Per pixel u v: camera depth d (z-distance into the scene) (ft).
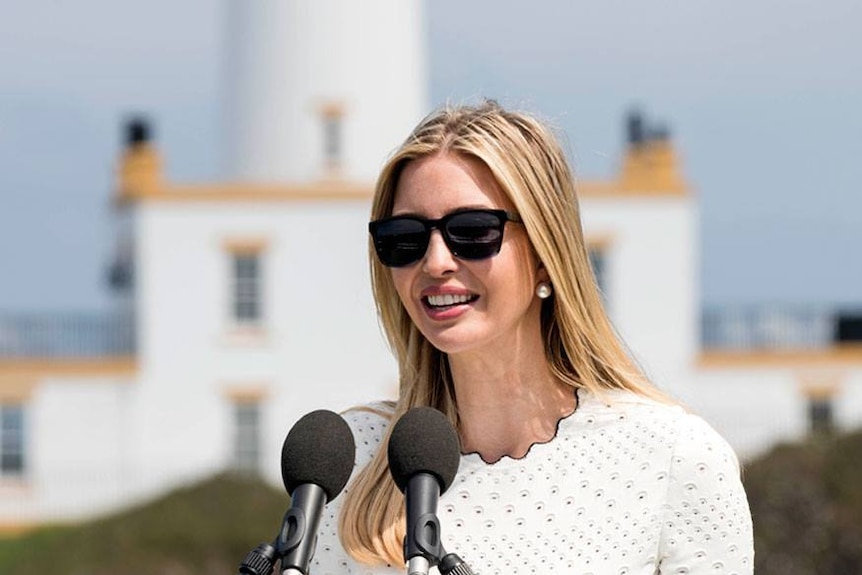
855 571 236.84
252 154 418.10
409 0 423.64
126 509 304.30
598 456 35.01
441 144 34.40
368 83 417.90
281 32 415.64
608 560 34.58
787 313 415.23
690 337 387.75
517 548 34.73
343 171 416.26
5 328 388.98
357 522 35.22
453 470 31.78
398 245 34.35
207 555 272.92
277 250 380.78
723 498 34.83
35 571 274.98
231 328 380.58
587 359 35.53
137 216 379.76
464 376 35.58
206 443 378.94
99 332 392.27
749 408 388.37
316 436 31.94
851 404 389.19
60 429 374.02
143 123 384.68
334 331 380.99
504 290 34.45
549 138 34.68
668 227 387.75
